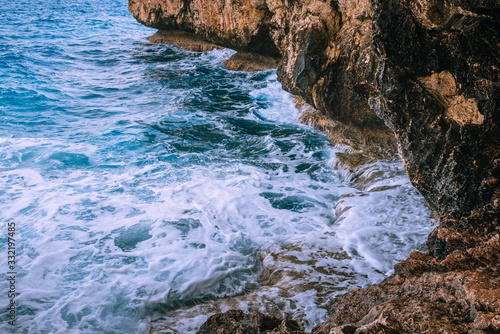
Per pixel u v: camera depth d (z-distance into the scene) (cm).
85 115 1093
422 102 455
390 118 488
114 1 4447
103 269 508
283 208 659
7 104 1127
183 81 1423
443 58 432
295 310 420
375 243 546
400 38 443
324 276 480
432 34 429
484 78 410
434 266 356
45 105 1146
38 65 1594
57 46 1966
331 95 777
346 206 641
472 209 446
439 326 243
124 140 919
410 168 494
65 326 419
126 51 1916
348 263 507
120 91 1315
